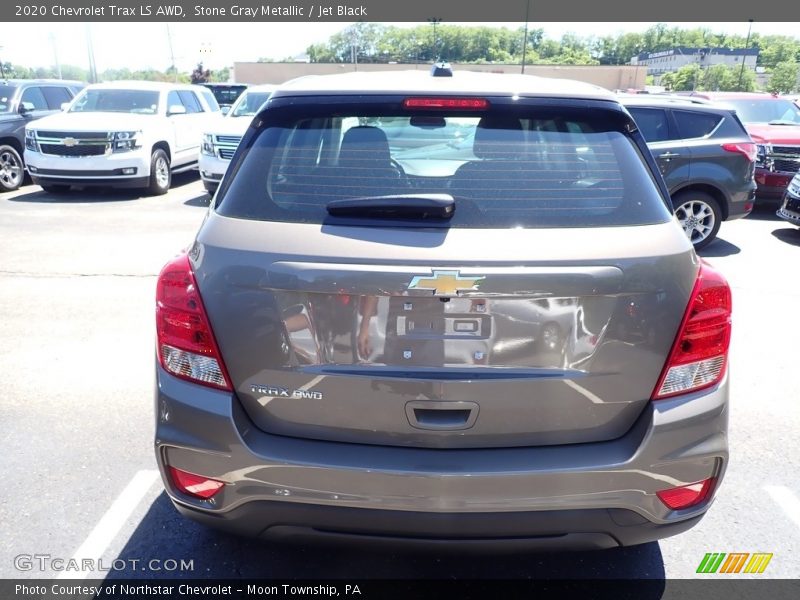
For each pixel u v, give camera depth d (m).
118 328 5.36
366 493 2.07
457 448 2.11
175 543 2.86
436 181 2.21
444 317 2.03
